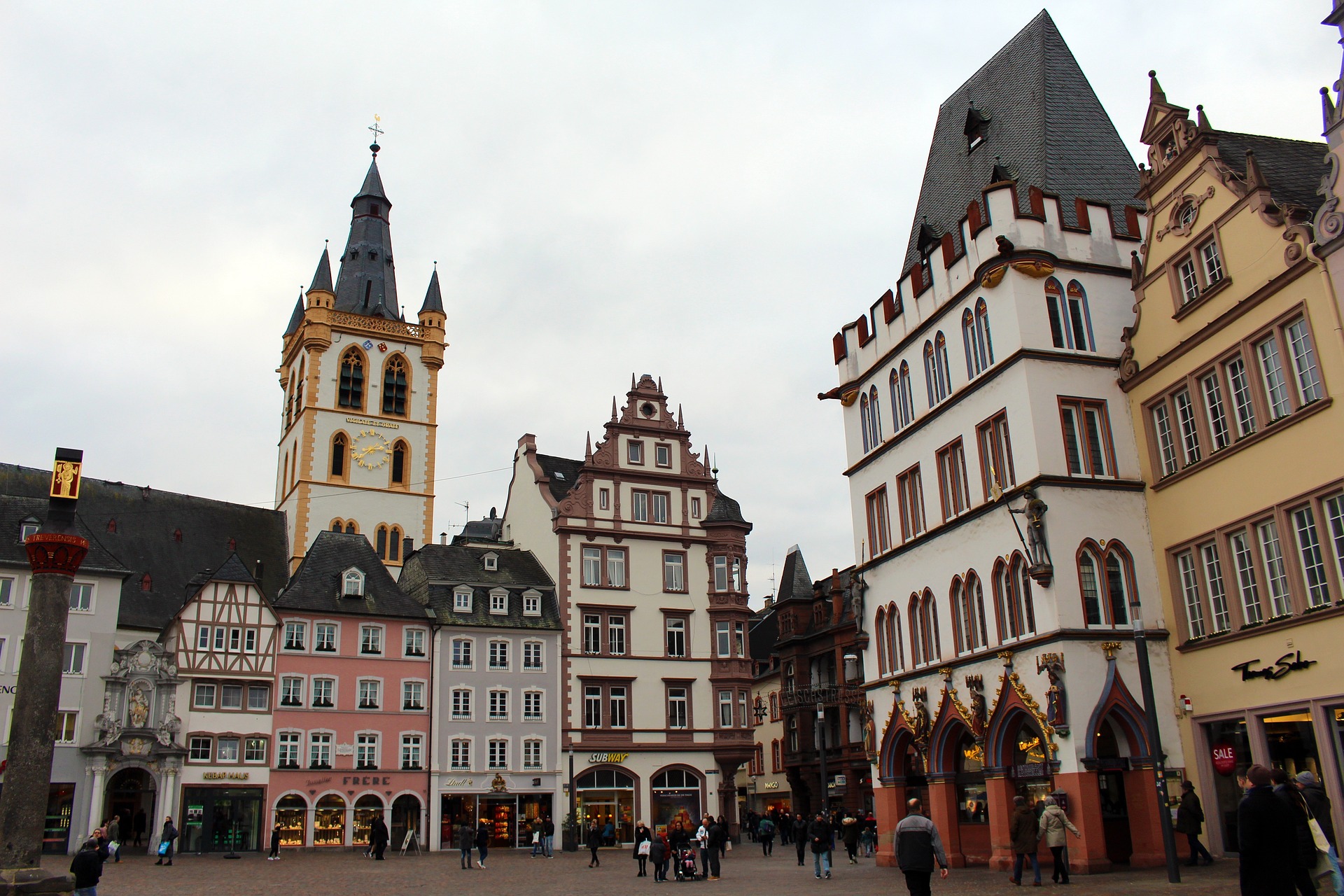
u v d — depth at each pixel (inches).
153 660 2281.0
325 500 3464.6
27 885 1014.4
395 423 3654.0
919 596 1572.3
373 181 4141.2
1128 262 1460.4
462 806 2500.0
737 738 2753.4
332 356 3607.3
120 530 2913.4
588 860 2081.7
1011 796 1339.8
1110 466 1365.7
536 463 2952.8
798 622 3272.6
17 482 2810.0
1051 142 1576.0
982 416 1450.5
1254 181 1218.6
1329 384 1110.4
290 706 2389.3
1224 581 1241.4
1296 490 1145.4
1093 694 1261.1
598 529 2783.0
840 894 1147.9
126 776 2349.9
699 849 1544.0
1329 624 1099.9
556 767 2581.2
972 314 1493.6
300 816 2335.1
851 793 2908.5
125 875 1615.4
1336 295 1103.0
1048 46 1675.7
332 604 2501.2
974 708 1387.8
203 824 2241.6
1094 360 1400.1
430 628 2576.3
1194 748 1266.0
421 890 1354.6
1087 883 1095.0
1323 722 1099.9
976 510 1434.5
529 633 2655.0
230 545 3176.7
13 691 2180.1
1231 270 1252.5
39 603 1114.1
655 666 2741.1
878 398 1744.6
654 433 2933.1
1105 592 1312.7
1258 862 486.6
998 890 1080.2
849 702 2955.2
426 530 3614.7
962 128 1812.3
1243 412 1233.4
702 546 2893.7
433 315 3809.1
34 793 1067.9
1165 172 1363.2
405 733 2484.0
